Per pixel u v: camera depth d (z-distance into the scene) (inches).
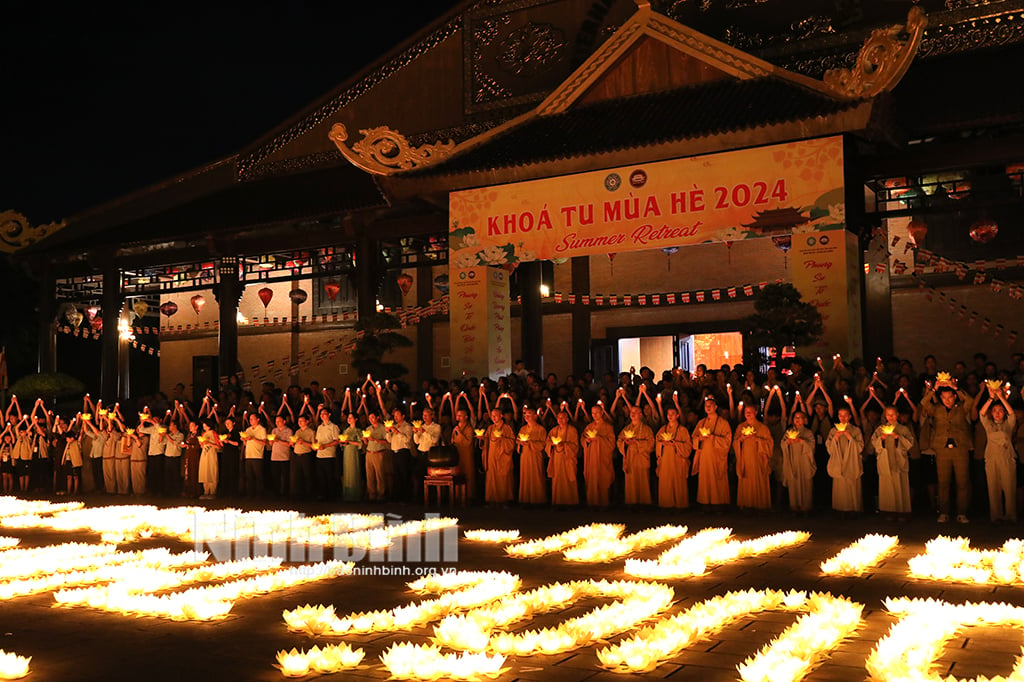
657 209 833.5
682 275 1226.0
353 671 296.4
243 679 290.8
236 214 1128.8
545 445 721.0
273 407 894.4
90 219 1269.7
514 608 357.4
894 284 1082.1
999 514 585.9
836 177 767.7
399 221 1058.1
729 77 860.6
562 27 1009.5
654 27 883.4
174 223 1175.0
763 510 648.4
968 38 845.2
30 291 1518.2
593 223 858.8
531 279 1069.8
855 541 531.2
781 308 751.7
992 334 1032.8
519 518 662.5
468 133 1043.9
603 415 710.5
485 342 904.9
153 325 1593.3
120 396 1249.4
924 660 280.1
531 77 1019.9
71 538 607.5
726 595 378.6
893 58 733.3
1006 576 405.7
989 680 267.3
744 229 797.9
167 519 671.8
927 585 403.9
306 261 1349.7
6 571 481.4
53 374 1120.8
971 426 611.5
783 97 797.2
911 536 543.5
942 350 1056.8
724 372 726.5
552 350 1298.0
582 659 304.0
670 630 320.8
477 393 795.4
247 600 402.6
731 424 686.5
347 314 1381.6
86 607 400.8
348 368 1375.5
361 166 944.9
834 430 625.6
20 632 357.4
